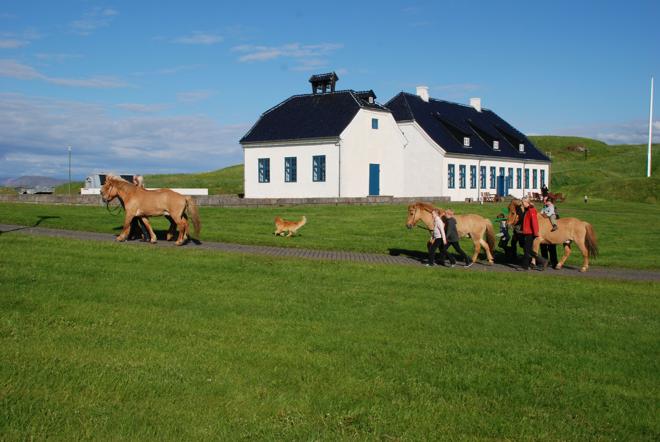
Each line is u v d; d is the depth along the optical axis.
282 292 14.30
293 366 9.29
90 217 28.41
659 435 7.59
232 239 23.31
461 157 62.25
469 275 17.67
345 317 12.31
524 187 73.12
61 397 7.75
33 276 14.40
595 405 8.37
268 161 56.06
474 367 9.65
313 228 29.00
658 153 119.44
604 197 74.56
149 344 9.98
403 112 62.47
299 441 6.99
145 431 7.00
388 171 56.34
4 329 10.30
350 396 8.26
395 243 25.25
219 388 8.30
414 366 9.55
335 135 51.66
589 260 22.67
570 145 154.12
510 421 7.77
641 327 12.56
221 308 12.51
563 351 10.72
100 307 12.09
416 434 7.28
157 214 21.30
